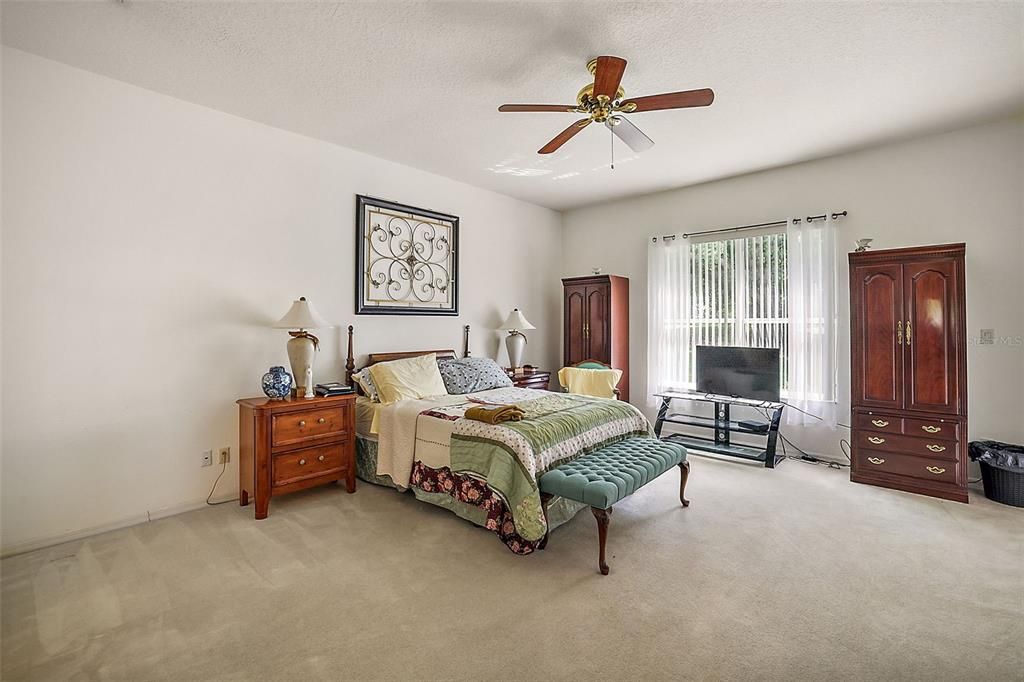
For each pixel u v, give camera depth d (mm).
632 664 1684
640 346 5535
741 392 4520
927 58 2605
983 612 1978
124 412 2877
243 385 3393
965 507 3166
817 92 2992
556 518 2793
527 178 4809
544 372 5465
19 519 2539
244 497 3209
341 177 3957
